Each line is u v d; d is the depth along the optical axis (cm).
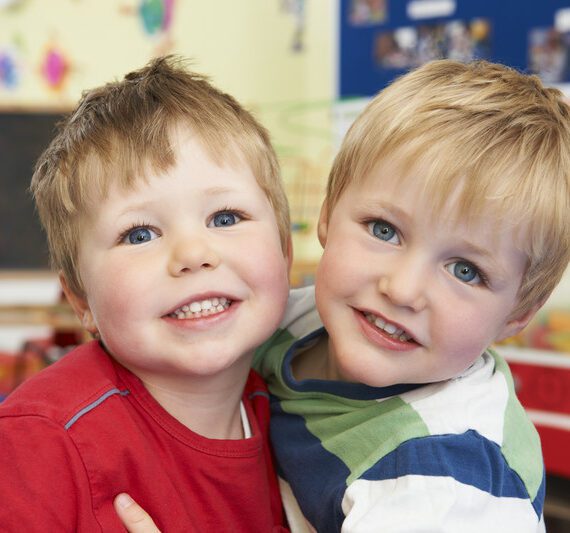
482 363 77
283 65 327
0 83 357
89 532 64
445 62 77
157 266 67
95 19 352
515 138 65
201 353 67
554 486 206
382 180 66
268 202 77
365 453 70
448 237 63
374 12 270
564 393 210
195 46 340
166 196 68
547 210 64
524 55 233
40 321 262
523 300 69
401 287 63
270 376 87
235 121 76
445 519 59
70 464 64
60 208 74
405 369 67
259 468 76
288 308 91
